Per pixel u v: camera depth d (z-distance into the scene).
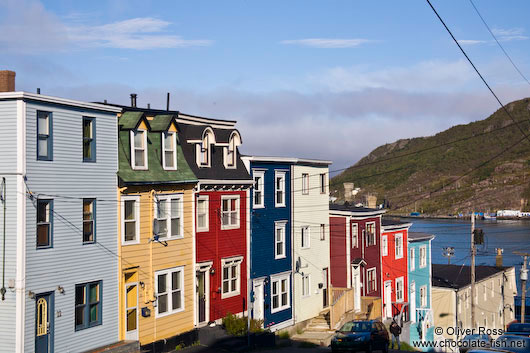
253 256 37.69
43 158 24.14
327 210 46.59
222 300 34.81
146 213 29.31
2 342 23.16
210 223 34.03
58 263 24.64
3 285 23.20
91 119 26.64
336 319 42.06
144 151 29.44
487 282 65.38
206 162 34.03
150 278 29.41
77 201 25.67
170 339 30.36
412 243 56.44
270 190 39.75
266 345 34.69
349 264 46.25
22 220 23.12
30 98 23.48
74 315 25.34
